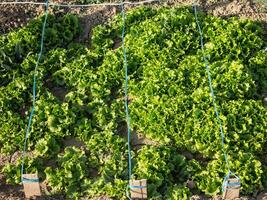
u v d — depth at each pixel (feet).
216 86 10.57
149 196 9.18
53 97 10.73
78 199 9.34
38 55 11.49
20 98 10.73
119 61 11.19
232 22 11.93
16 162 10.02
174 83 10.70
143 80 10.93
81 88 10.93
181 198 9.09
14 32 11.82
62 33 11.99
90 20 12.43
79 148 10.12
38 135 10.20
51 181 9.45
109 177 9.51
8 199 9.32
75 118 10.39
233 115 10.02
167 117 10.15
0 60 11.23
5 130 10.24
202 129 9.87
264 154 9.92
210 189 9.19
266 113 10.14
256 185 9.24
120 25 12.02
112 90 11.09
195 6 12.21
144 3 12.66
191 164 9.61
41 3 12.15
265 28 12.11
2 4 12.44
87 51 11.65
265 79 11.05
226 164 9.39
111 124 10.27
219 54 11.24
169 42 11.43
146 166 9.39
